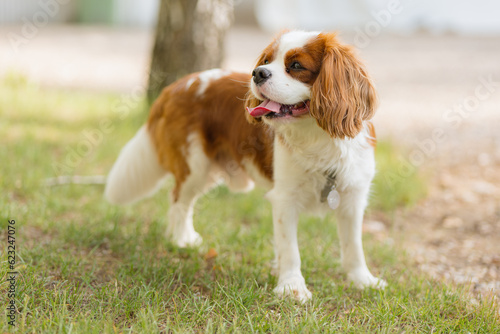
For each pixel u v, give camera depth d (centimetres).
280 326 306
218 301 334
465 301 352
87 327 282
